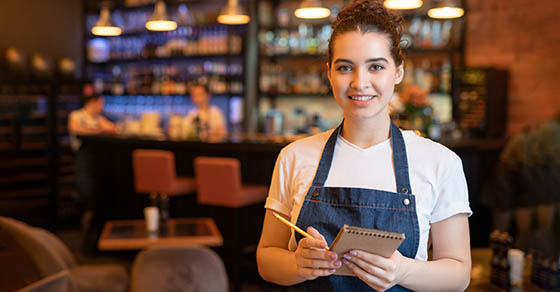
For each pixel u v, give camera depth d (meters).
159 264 3.19
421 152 1.54
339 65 1.47
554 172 4.70
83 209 7.54
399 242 1.29
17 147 7.38
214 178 5.03
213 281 3.22
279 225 1.64
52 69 8.12
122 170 6.34
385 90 1.46
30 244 2.71
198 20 8.05
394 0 5.23
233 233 5.28
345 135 1.60
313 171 1.59
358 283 1.50
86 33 9.23
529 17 6.65
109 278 3.60
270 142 5.31
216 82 8.05
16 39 8.45
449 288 1.45
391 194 1.50
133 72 8.91
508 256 2.69
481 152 5.96
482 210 5.98
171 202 5.84
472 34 7.19
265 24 7.82
